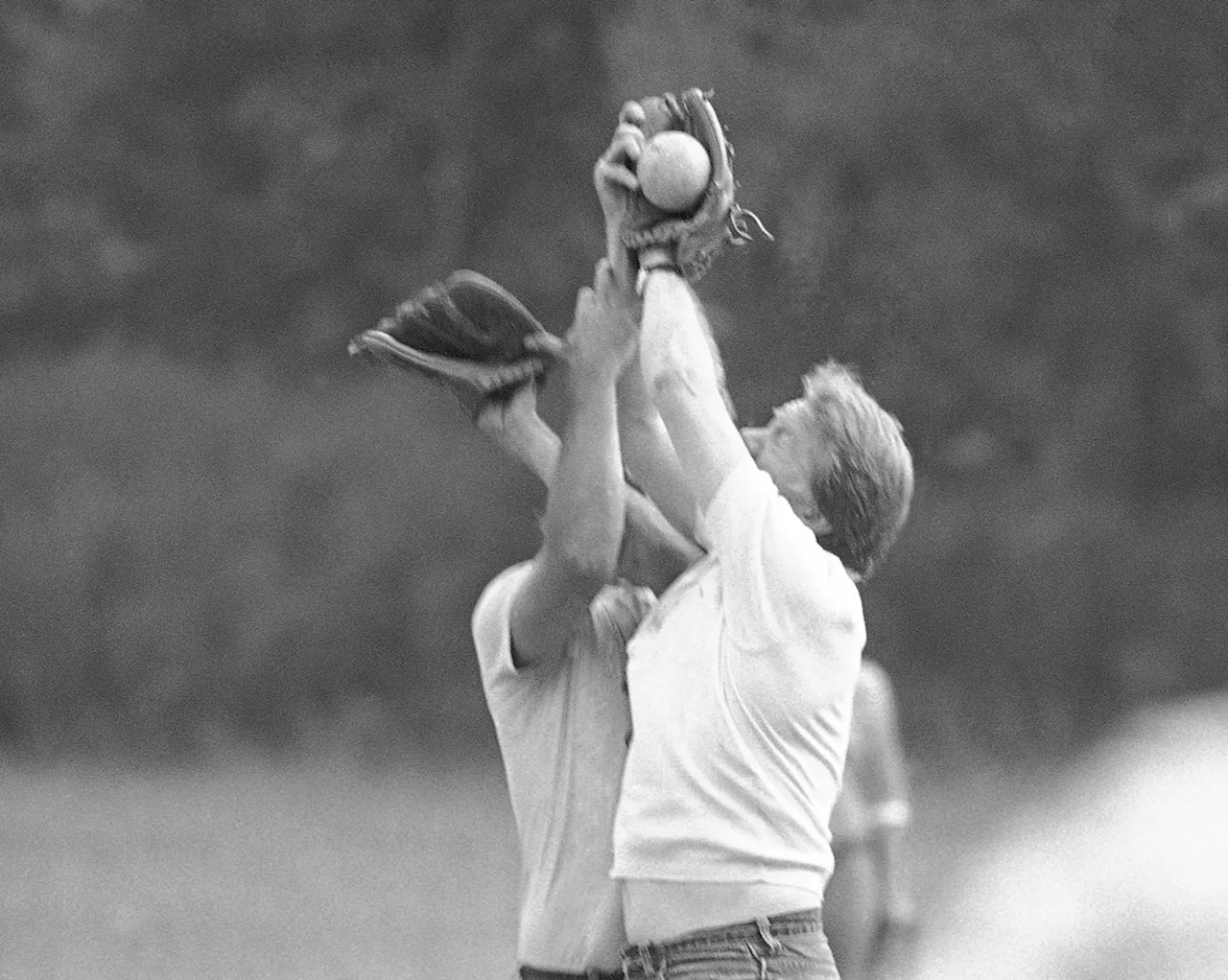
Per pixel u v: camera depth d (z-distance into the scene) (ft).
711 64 311.68
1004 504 305.32
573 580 50.85
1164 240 311.88
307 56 385.50
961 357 312.71
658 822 46.93
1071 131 310.24
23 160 397.80
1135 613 288.30
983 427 314.55
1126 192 309.63
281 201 384.47
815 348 306.35
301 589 302.86
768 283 309.22
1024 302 316.81
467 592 301.84
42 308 393.70
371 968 147.84
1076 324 315.37
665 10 314.76
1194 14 307.17
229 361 384.68
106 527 303.07
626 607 53.01
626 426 53.83
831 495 51.24
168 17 391.65
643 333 49.01
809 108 309.63
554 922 51.24
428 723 293.64
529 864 52.19
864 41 311.06
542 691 52.39
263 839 215.72
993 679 288.51
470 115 363.35
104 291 393.50
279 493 311.88
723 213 48.93
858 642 47.44
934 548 293.23
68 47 399.85
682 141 48.75
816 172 312.09
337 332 377.09
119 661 297.94
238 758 285.43
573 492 50.49
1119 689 285.23
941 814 216.13
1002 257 312.91
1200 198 306.76
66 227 392.06
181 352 391.04
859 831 69.05
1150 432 317.22
